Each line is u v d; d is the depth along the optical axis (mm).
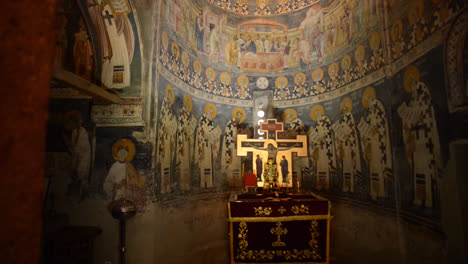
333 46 5164
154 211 3611
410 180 3363
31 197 583
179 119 4547
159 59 3926
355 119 4570
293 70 5781
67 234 3055
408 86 3418
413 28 3320
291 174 4723
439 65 2877
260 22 6031
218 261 5016
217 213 5219
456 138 2645
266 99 5801
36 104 599
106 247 3367
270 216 3967
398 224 3572
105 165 3527
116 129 3604
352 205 4547
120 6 3570
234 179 5535
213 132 5402
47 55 640
